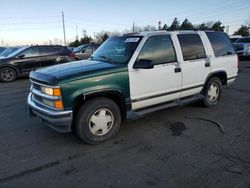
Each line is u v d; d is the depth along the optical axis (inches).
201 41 200.1
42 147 145.3
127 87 152.6
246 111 205.6
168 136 157.8
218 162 123.8
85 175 115.1
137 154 134.4
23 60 404.2
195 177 111.3
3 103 249.4
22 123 186.7
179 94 186.7
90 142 145.5
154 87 167.3
